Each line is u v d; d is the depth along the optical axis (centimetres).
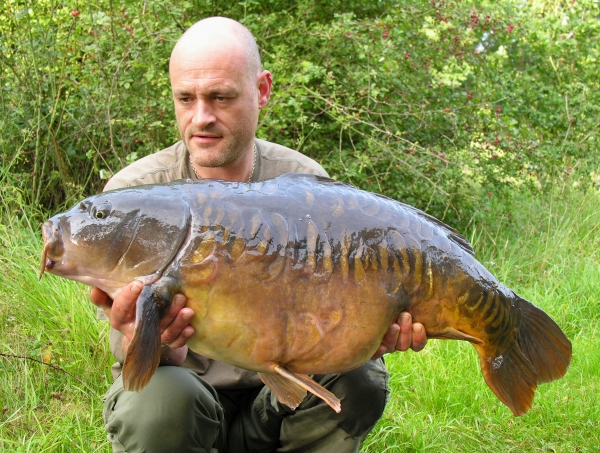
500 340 219
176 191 193
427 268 203
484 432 320
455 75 590
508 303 217
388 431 306
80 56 546
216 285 186
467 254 210
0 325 374
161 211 189
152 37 521
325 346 196
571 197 658
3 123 515
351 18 568
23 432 303
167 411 226
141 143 562
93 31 539
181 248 186
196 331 189
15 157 500
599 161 707
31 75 536
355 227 198
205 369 255
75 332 367
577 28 743
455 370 364
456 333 212
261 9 577
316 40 557
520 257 550
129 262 188
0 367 342
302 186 202
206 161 244
